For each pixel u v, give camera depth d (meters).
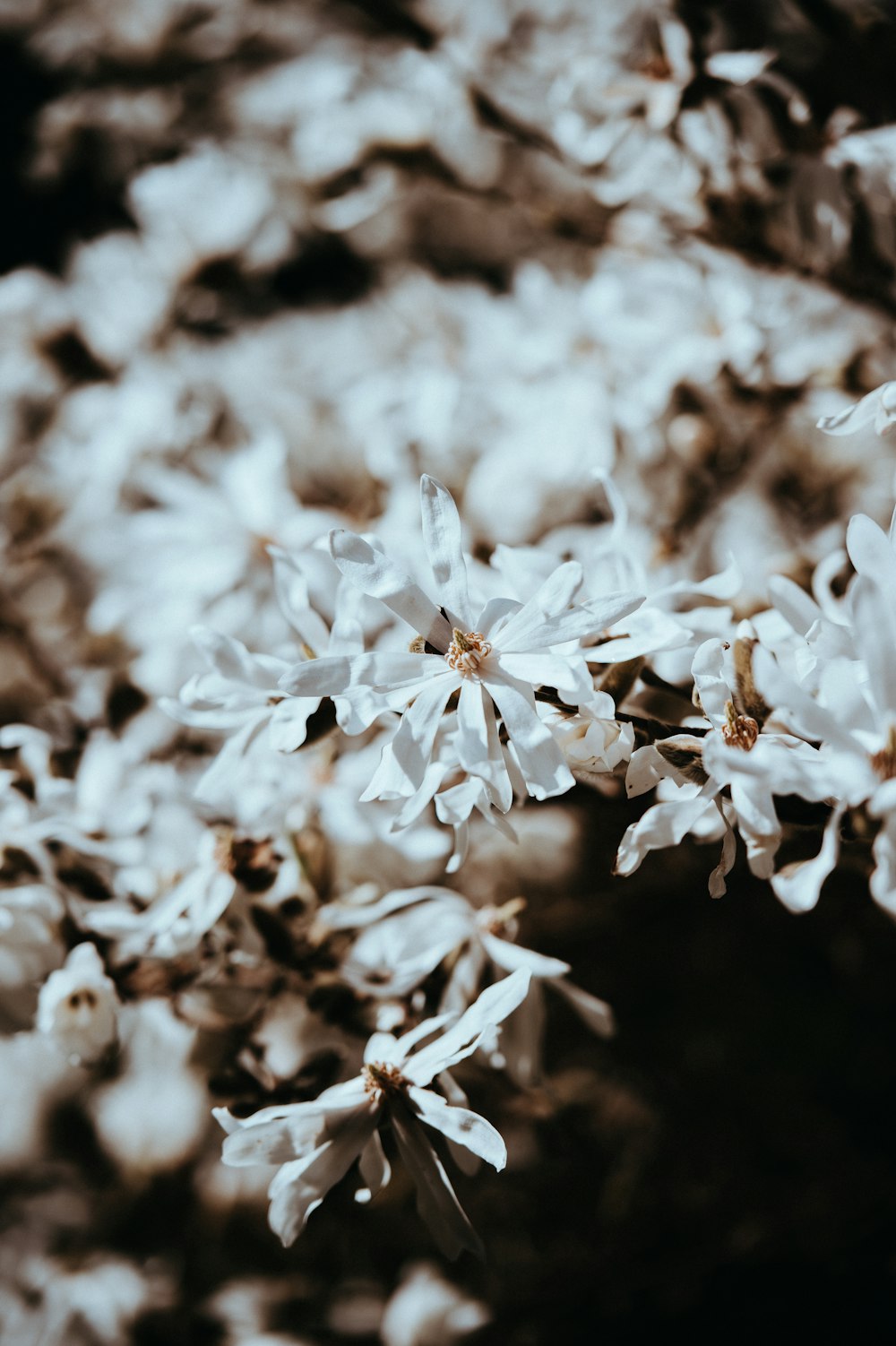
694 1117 0.68
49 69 0.98
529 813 0.65
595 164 0.69
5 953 0.53
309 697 0.46
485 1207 0.67
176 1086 0.65
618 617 0.44
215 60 0.94
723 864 0.46
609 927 0.67
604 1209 0.67
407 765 0.44
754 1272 0.67
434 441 0.68
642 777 0.46
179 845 0.57
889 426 0.48
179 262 0.80
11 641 0.70
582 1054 0.68
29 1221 0.68
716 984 0.69
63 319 0.79
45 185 0.98
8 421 0.75
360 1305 0.67
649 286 0.69
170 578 0.67
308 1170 0.48
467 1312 0.66
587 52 0.70
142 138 0.95
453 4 0.78
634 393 0.66
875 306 0.65
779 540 0.63
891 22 0.64
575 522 0.64
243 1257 0.67
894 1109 0.68
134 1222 0.67
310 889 0.55
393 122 0.76
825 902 0.67
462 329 0.80
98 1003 0.52
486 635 0.45
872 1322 0.66
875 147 0.62
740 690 0.45
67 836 0.56
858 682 0.43
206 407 0.75
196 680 0.50
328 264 0.93
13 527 0.71
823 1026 0.68
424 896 0.56
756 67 0.61
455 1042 0.48
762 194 0.65
